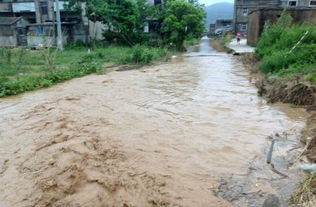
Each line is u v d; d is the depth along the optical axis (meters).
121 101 8.98
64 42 29.05
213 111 7.81
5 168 4.87
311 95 7.97
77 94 10.10
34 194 4.10
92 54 20.09
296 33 14.10
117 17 27.27
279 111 7.68
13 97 10.12
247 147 5.49
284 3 40.31
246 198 3.91
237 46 27.73
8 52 16.69
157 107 8.26
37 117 7.55
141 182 4.28
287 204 3.69
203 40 51.53
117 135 6.09
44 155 5.26
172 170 4.65
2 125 7.02
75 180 4.37
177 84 11.64
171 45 28.80
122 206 3.79
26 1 30.80
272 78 10.32
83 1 26.56
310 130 6.00
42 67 15.79
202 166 4.79
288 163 4.80
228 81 12.12
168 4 28.64
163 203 3.81
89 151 5.31
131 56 19.45
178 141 5.80
